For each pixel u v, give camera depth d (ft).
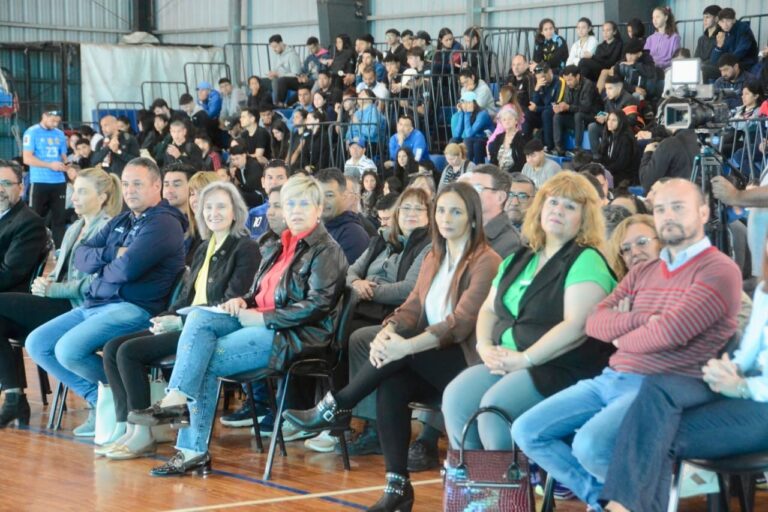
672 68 20.02
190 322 17.80
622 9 44.91
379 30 57.57
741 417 12.35
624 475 12.16
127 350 18.58
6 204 22.34
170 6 68.23
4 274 21.95
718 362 12.46
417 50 47.06
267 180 24.98
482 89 42.55
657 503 12.14
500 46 50.42
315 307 17.48
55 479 17.39
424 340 15.39
